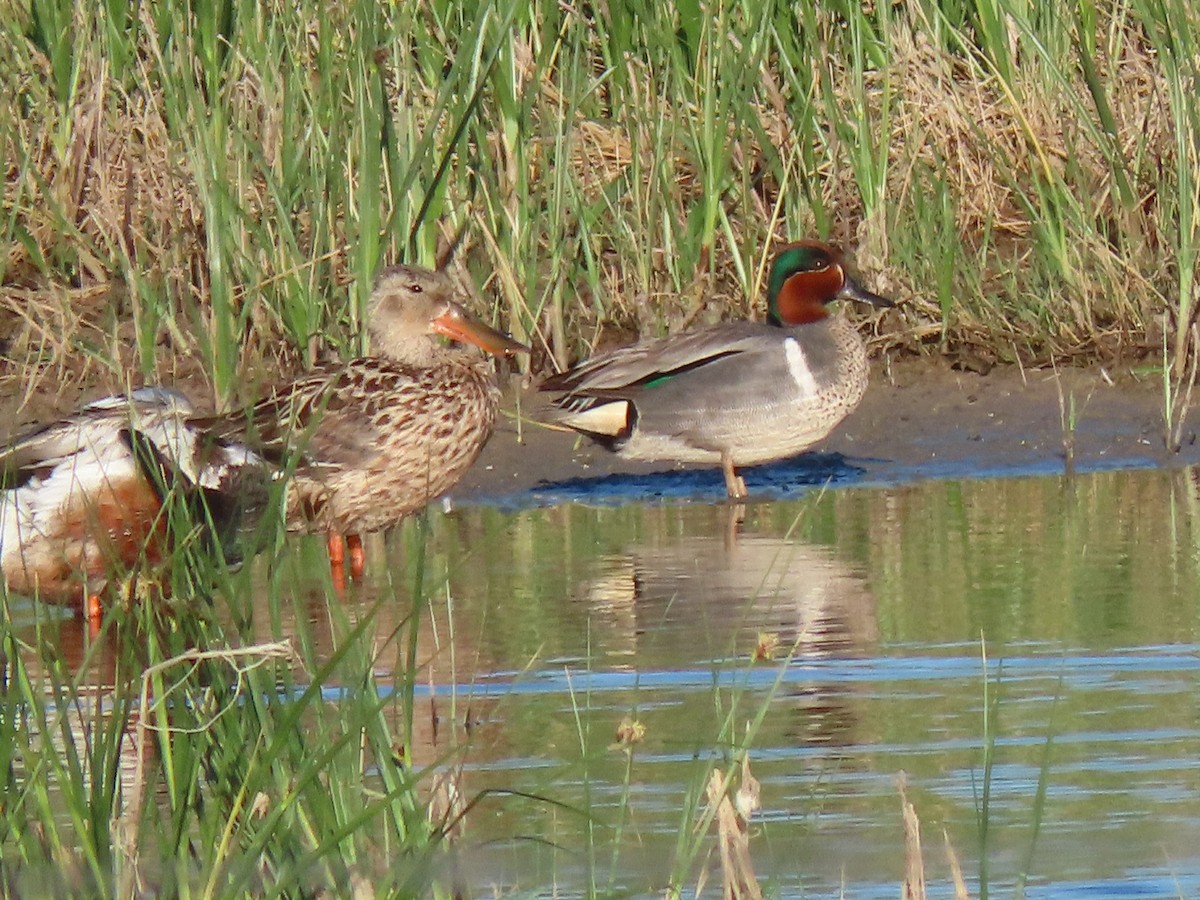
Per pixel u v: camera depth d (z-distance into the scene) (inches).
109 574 276.5
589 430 535.5
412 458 453.1
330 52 552.4
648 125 618.8
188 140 554.6
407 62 552.1
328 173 549.0
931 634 368.2
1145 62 650.2
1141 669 341.4
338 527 450.0
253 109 593.9
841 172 634.2
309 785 237.5
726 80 592.4
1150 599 389.1
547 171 598.2
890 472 533.3
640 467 550.6
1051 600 389.7
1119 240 613.0
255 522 373.4
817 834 265.6
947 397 581.3
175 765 239.1
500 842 265.3
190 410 384.2
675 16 627.5
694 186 639.8
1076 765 291.3
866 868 252.4
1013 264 608.4
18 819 238.1
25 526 375.2
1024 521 467.2
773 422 518.9
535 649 364.8
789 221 618.8
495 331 479.8
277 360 568.7
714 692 274.5
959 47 671.8
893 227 620.1
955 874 233.3
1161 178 599.8
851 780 287.9
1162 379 575.8
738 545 453.1
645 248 607.5
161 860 239.5
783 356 518.3
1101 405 566.6
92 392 570.9
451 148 507.8
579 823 272.1
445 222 589.6
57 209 598.2
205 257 597.9
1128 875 248.4
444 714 323.9
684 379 522.3
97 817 232.7
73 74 613.3
